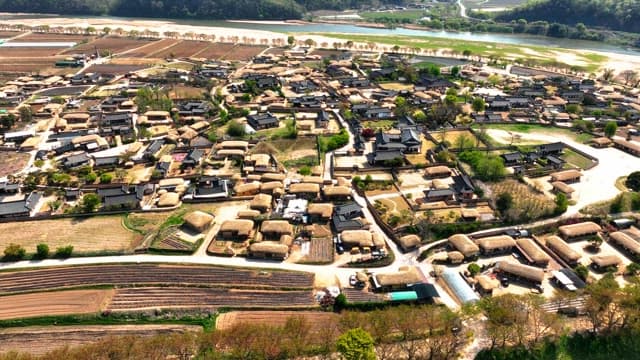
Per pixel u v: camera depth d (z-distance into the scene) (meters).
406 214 106.56
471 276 87.31
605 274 84.62
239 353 63.47
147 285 84.69
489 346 69.75
